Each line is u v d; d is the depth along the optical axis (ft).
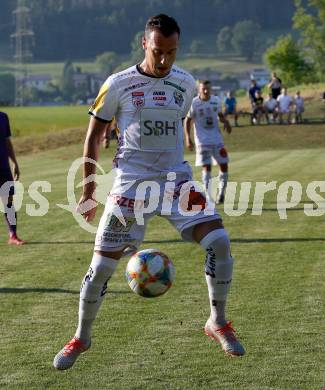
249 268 74.74
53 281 71.26
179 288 67.51
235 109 303.27
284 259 78.59
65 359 45.39
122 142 46.52
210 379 46.29
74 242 92.12
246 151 239.71
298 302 61.93
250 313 59.26
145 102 45.83
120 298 64.59
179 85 46.44
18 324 57.88
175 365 48.75
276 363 48.57
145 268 46.44
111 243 45.91
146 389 45.03
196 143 121.49
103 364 49.21
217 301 45.83
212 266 45.50
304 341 52.49
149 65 45.65
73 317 59.41
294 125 292.20
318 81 546.67
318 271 72.59
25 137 317.83
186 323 57.26
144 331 55.57
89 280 45.65
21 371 48.19
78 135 306.96
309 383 45.27
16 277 73.31
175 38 44.70
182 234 46.73
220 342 46.16
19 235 98.22
